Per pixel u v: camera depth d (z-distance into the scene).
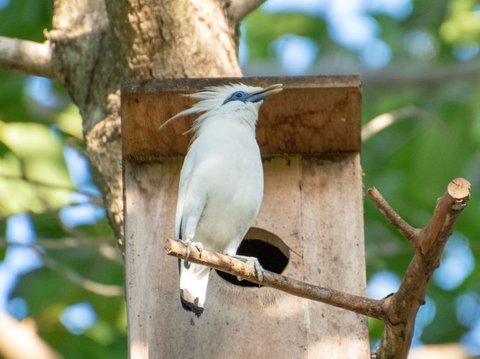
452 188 8.50
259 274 9.29
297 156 11.41
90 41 12.10
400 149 18.44
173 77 11.48
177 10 11.63
